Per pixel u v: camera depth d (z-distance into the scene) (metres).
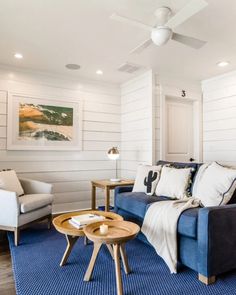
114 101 4.88
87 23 2.63
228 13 2.42
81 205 4.50
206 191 2.50
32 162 4.09
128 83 4.73
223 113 4.25
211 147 4.45
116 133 4.89
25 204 2.85
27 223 2.95
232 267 2.14
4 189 3.05
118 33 2.84
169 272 2.20
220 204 2.35
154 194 3.20
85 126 4.58
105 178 4.75
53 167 4.26
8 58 3.62
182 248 2.24
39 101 4.16
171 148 4.43
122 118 4.93
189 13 2.01
